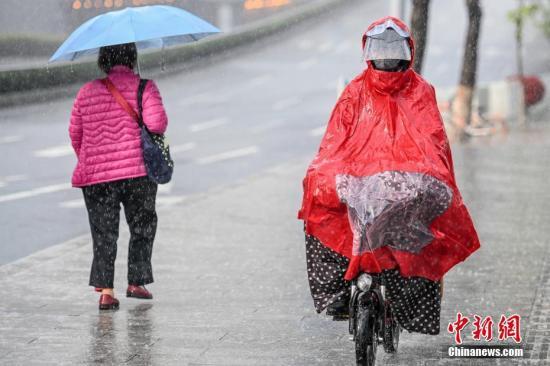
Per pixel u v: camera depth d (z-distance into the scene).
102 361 15.25
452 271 21.69
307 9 129.00
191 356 15.48
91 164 18.36
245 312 18.30
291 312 18.28
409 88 14.33
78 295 19.86
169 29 18.53
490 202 32.16
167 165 18.45
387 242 13.48
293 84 83.62
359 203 13.31
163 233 26.59
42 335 16.80
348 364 15.05
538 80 72.19
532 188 35.34
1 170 41.22
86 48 18.14
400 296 14.16
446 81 87.69
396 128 14.08
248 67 95.81
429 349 15.85
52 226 29.47
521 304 18.66
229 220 28.73
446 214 13.67
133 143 18.38
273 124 60.72
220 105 70.75
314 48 110.00
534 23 76.06
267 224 28.11
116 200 18.55
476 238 13.91
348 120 14.29
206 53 98.19
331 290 14.08
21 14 103.50
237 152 48.53
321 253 14.05
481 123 60.50
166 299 19.42
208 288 20.30
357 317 13.25
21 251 26.02
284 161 45.59
